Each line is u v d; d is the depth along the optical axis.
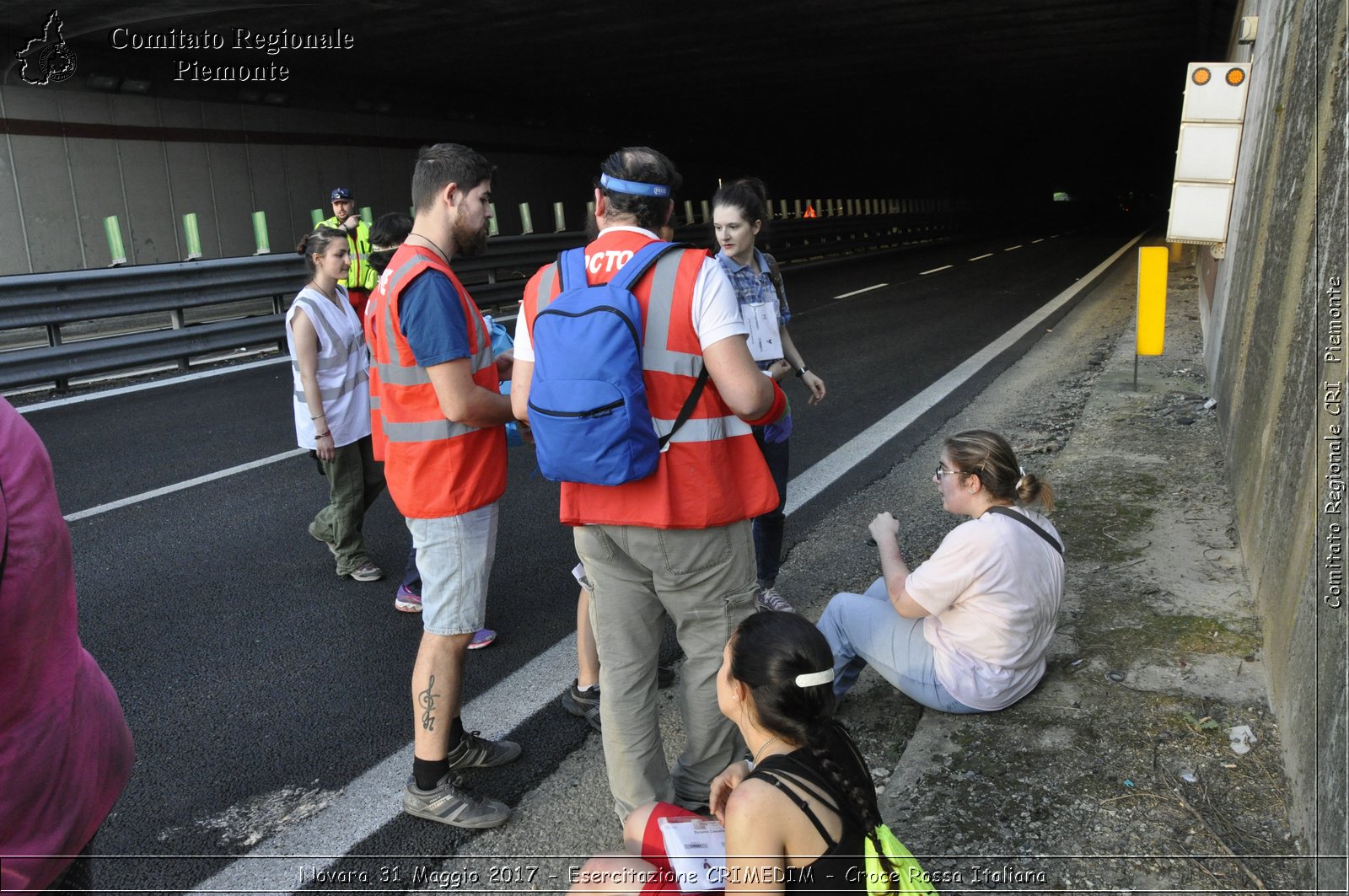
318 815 2.63
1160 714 2.73
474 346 2.53
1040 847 2.25
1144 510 4.31
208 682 3.38
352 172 19.84
